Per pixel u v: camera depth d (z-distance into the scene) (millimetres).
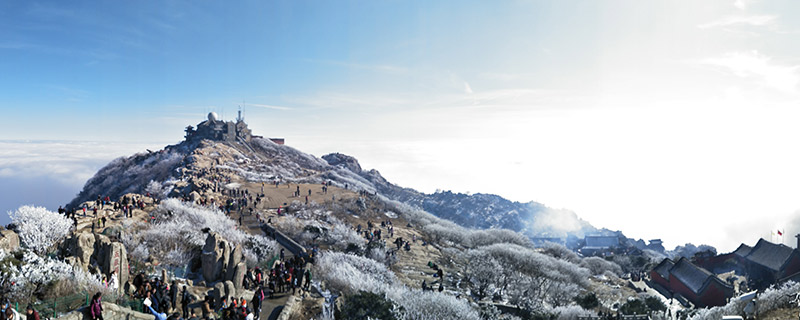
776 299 27109
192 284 30828
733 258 92000
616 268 99625
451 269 67875
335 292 33531
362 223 88938
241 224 65000
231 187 99250
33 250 30031
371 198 115000
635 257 114562
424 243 81062
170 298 23328
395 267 61250
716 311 31797
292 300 27141
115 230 40500
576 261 100312
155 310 22016
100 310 18344
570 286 61438
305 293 30062
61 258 26719
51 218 34125
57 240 33344
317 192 111000
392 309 28688
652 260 110938
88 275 24734
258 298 23500
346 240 66625
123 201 55844
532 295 58875
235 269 28734
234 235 50375
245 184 109688
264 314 25422
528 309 48125
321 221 78625
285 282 29531
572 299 59000
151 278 28453
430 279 57500
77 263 25922
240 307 21672
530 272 65062
